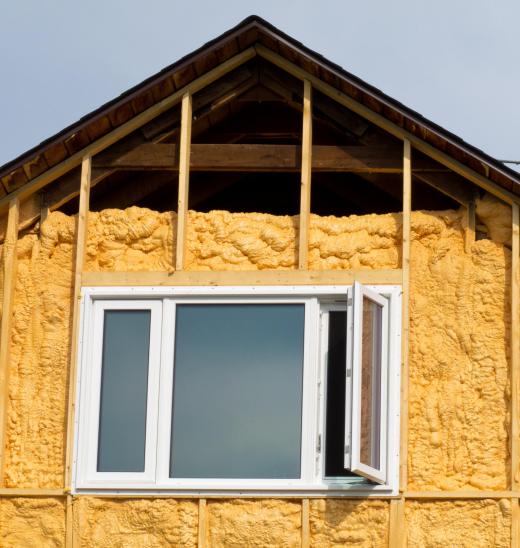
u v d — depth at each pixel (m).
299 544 26.48
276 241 28.22
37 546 26.97
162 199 30.78
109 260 28.44
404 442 26.78
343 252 28.08
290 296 27.73
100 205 30.28
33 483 27.34
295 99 29.42
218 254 28.27
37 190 29.02
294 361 27.62
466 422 27.02
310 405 27.27
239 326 27.86
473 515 26.44
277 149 28.98
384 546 26.38
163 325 27.86
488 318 27.52
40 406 27.73
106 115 28.64
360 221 28.28
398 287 27.59
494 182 27.98
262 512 26.67
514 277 27.52
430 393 27.23
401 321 27.44
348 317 26.88
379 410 26.94
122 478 27.23
